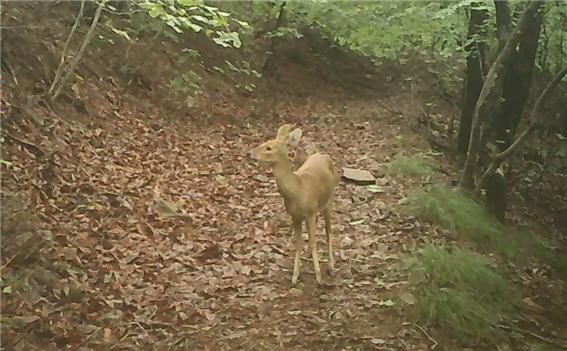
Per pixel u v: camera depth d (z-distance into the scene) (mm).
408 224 6316
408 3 9195
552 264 6656
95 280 4945
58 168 5934
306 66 12062
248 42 11094
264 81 10938
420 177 7457
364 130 9242
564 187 8617
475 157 7172
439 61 11117
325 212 5402
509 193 8031
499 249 6438
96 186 5969
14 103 6246
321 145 8438
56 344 4398
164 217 5852
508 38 7000
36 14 7332
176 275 5203
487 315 5242
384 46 10930
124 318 4703
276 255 5629
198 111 8562
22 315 4480
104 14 8172
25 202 5277
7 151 5738
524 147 8977
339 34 11258
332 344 4723
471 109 8422
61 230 5258
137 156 6844
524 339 5234
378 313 5039
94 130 6879
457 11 8320
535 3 6617
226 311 4910
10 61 6578
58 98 6801
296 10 11312
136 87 8078
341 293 5203
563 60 9883
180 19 5863
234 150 7773
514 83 7590
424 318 5051
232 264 5430
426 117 10055
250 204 6441
